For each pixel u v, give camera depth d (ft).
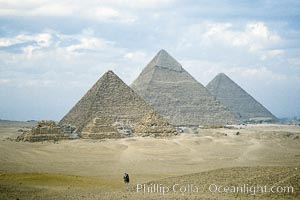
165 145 649.61
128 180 328.70
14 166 444.55
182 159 539.70
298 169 262.67
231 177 259.19
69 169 444.55
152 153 586.04
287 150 622.54
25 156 529.86
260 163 487.61
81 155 558.97
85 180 319.06
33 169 428.97
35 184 289.94
